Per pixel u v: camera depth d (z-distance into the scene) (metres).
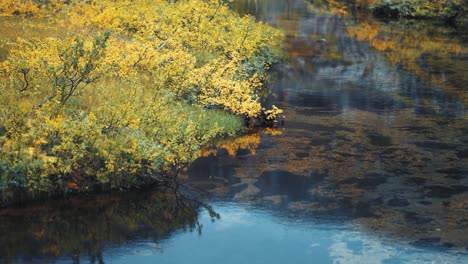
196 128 10.84
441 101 15.49
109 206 8.20
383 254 6.96
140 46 13.64
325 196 8.73
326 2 46.53
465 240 7.36
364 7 42.00
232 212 8.14
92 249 6.96
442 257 6.90
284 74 18.91
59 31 15.95
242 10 38.41
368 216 8.05
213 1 18.66
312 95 15.93
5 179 7.96
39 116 8.63
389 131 12.40
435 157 10.68
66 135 8.59
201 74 13.00
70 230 7.44
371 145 11.36
